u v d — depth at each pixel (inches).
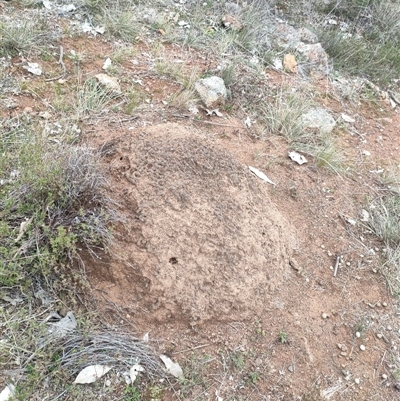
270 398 54.2
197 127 82.7
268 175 78.3
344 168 85.5
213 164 64.4
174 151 63.4
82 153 62.3
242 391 53.7
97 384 50.3
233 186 64.3
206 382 53.1
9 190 59.0
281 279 63.4
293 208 74.8
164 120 81.1
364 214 78.5
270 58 104.3
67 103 77.5
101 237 56.0
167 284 55.3
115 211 57.8
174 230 57.4
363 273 69.9
